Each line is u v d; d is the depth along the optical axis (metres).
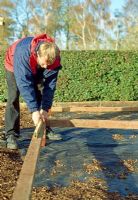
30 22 47.69
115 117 10.12
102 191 4.32
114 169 5.13
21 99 12.47
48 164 5.25
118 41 42.28
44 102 5.07
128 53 13.52
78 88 13.28
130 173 4.98
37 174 4.85
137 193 4.32
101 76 13.43
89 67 13.27
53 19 46.66
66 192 4.25
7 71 5.60
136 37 31.08
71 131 7.45
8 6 46.19
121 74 13.53
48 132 6.54
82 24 46.75
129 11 44.75
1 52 12.78
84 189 4.36
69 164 5.29
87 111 11.11
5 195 4.08
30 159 3.24
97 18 48.03
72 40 47.56
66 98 13.26
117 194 4.27
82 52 13.20
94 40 42.62
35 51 4.32
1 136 6.70
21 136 6.95
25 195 2.46
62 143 6.44
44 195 4.13
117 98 13.64
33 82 4.74
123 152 6.00
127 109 11.28
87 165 5.25
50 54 4.13
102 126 5.80
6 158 5.39
